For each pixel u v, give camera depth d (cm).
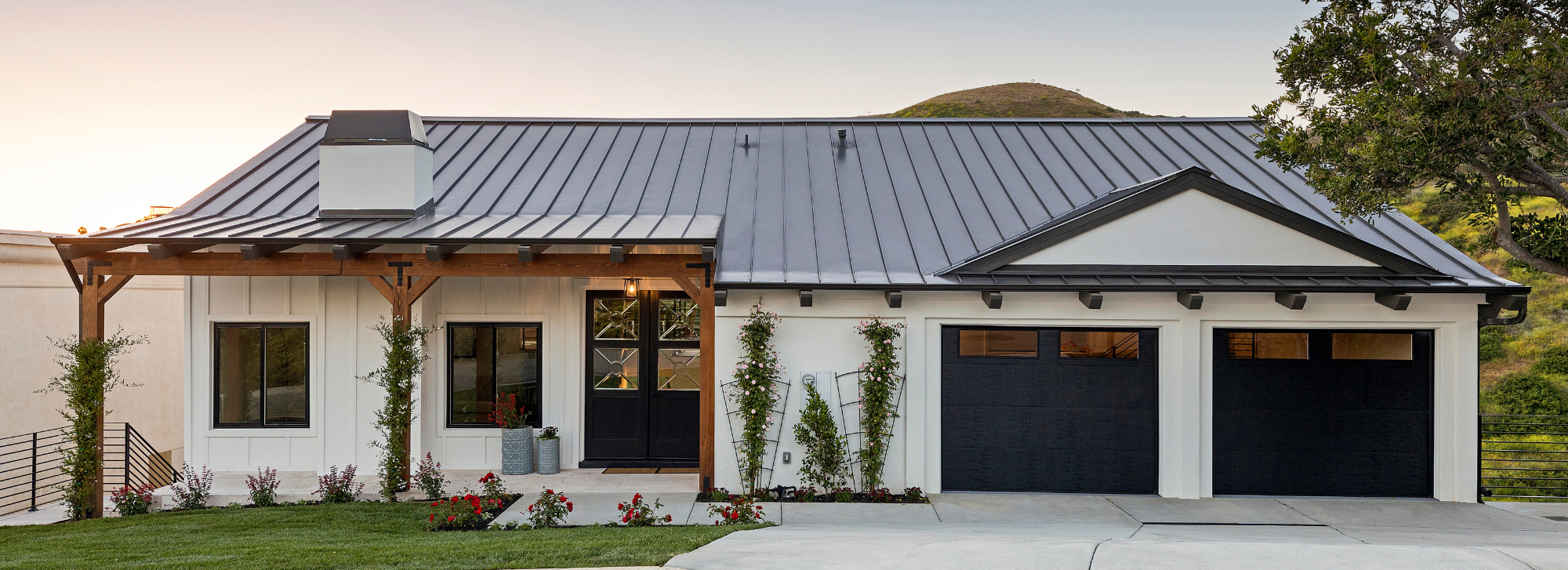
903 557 586
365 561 619
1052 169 1356
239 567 607
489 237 942
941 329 1027
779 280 984
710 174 1338
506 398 1184
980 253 1062
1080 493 1030
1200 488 1013
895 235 1130
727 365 1005
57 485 986
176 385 1616
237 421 1155
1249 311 1004
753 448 981
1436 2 878
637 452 1203
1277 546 624
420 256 954
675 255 965
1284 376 1022
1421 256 1051
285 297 1138
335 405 1134
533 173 1324
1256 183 1265
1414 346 1022
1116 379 1030
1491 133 798
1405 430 1021
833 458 988
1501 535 815
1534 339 2280
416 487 1041
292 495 1009
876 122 1598
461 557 627
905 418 1012
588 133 1516
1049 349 1032
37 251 1369
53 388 1396
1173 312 1005
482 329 1190
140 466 1474
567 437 1183
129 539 750
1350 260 1009
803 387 1004
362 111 1111
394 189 1108
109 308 1459
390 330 970
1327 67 888
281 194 1205
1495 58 812
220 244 927
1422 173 817
